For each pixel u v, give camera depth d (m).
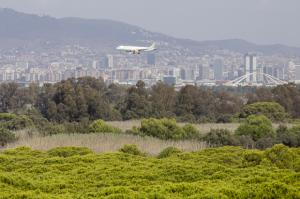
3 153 62.31
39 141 84.19
